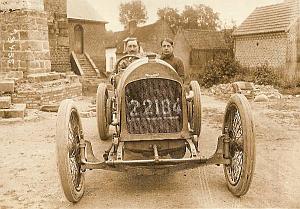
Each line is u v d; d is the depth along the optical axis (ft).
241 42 63.16
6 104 28.22
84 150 11.72
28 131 23.09
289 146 16.65
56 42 73.92
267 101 36.14
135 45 19.13
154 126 12.15
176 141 12.24
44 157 16.80
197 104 17.29
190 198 11.25
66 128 10.51
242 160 10.66
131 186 12.56
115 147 11.99
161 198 11.39
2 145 19.36
